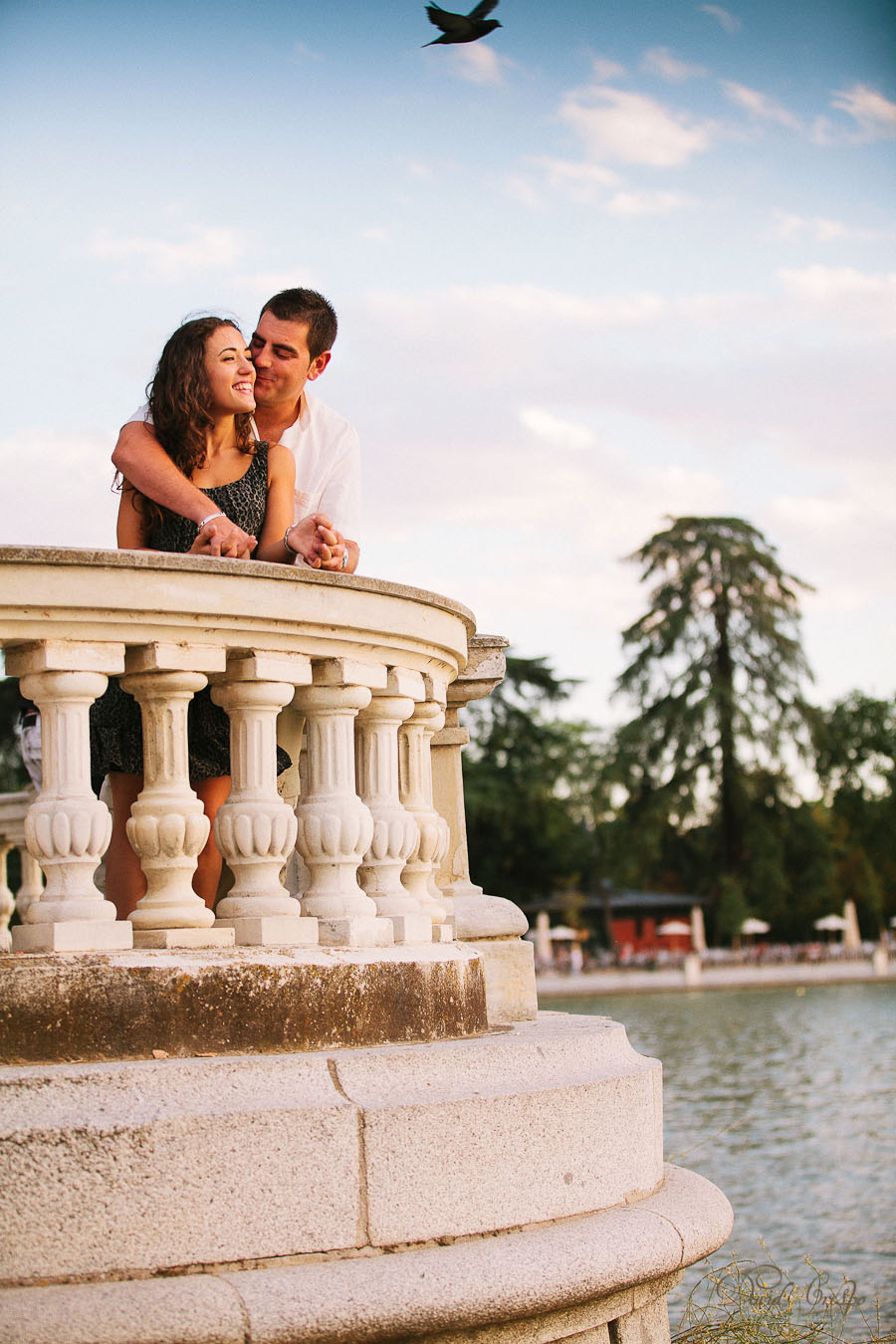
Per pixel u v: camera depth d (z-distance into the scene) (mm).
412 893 4594
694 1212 3902
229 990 3355
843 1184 10492
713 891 66000
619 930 75125
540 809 65500
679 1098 16547
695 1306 5961
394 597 3920
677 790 65125
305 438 5242
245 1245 3064
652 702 66812
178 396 4004
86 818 3406
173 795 3557
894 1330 6441
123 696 3863
